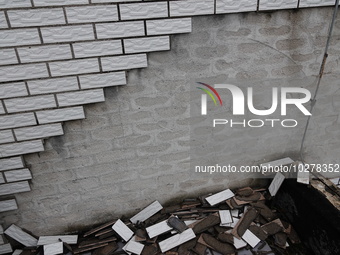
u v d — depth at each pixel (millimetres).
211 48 2416
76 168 2598
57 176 2578
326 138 3271
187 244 2668
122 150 2648
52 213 2750
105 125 2482
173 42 2301
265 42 2520
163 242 2672
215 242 2688
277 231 2785
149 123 2598
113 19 2076
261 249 2654
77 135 2453
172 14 2166
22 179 2465
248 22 2393
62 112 2305
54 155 2477
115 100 2402
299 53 2656
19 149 2336
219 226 2832
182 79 2486
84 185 2707
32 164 2453
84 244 2713
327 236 2414
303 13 2467
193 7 2176
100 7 2012
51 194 2645
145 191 2959
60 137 2418
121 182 2816
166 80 2447
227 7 2244
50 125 2320
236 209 3020
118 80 2309
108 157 2641
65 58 2119
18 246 2770
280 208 3096
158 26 2184
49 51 2064
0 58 1994
